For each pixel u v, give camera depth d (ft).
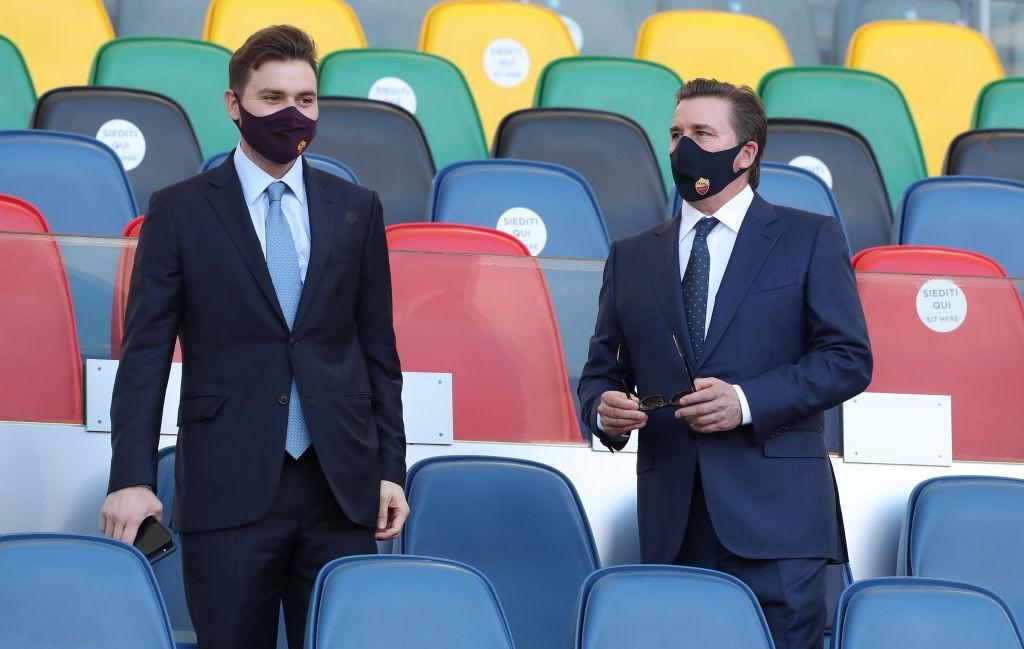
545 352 39.29
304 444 30.27
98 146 49.67
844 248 34.88
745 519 33.04
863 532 39.73
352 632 27.07
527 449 38.81
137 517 28.84
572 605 36.17
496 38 75.82
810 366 33.04
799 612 32.60
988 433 40.83
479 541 36.04
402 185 57.06
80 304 36.73
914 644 30.48
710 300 34.83
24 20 70.90
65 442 36.24
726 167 34.86
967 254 45.55
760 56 78.33
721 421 32.48
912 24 80.12
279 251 31.07
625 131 59.00
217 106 64.03
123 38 64.13
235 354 30.35
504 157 57.88
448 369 38.75
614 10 87.25
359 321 32.14
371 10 84.64
